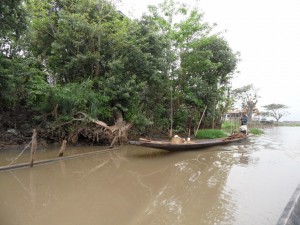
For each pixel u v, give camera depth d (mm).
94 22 12523
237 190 5922
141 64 13062
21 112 11820
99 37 12328
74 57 12438
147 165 8586
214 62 18484
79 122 11430
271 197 5441
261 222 4254
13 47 11453
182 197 5473
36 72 11742
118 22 13258
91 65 12922
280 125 48438
